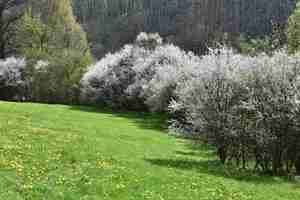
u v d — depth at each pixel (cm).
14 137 3050
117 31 16500
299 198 2280
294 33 6562
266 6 14800
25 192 1816
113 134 4388
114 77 7919
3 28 10544
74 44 10512
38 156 2506
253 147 3027
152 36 8688
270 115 2919
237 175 2745
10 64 8944
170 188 2119
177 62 6712
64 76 8725
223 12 14825
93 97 8219
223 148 3125
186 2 16888
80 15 18062
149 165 2709
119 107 7956
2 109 5297
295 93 2869
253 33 13775
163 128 5519
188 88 3147
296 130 2862
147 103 6369
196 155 3703
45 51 9619
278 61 3041
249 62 3131
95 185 2031
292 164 2995
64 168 2317
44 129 3772
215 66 3094
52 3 10950
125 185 2080
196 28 14150
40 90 8769
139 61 7694
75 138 3484
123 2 18025
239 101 3023
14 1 10856
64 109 6875
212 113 3006
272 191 2372
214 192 2128
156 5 17350
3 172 2064
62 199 1802
